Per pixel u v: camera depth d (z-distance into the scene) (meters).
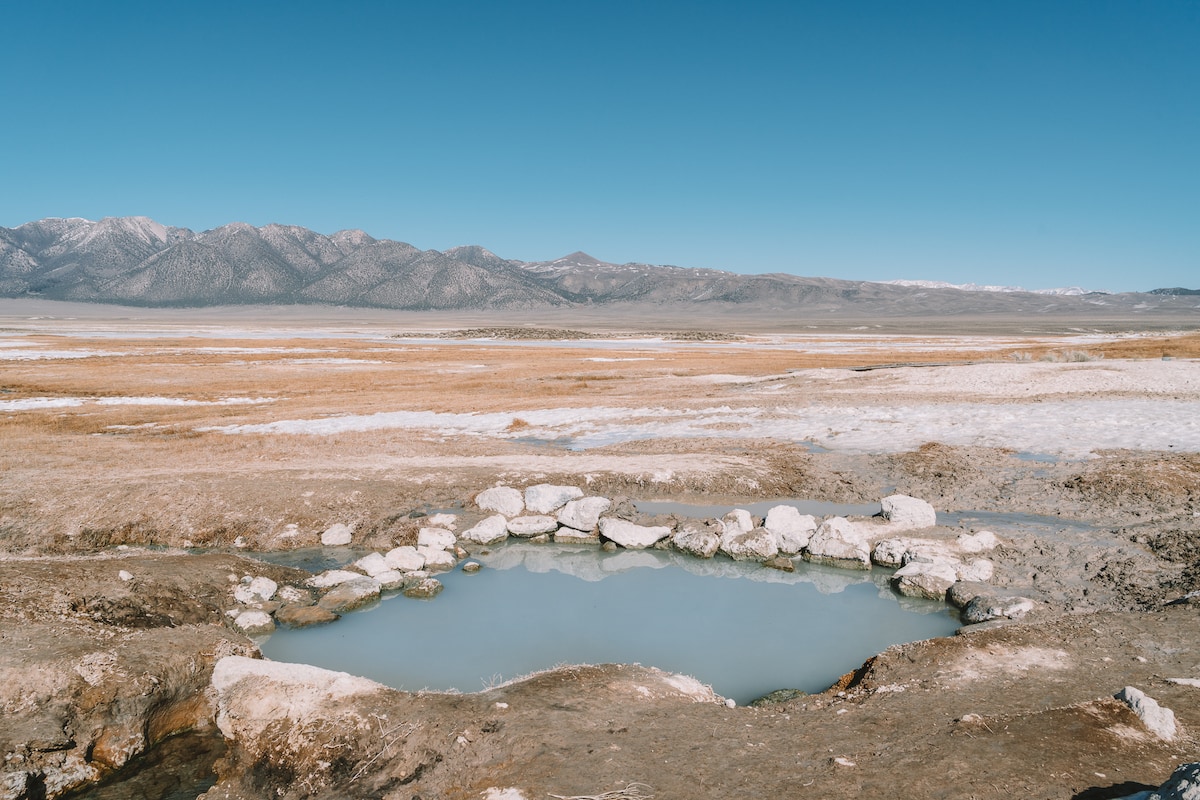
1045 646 10.73
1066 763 7.23
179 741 9.51
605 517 18.67
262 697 9.50
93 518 18.88
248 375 55.09
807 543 17.25
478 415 34.28
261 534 18.50
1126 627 11.35
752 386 43.31
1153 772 7.07
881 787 6.96
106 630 11.12
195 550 17.92
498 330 143.88
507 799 7.06
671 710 9.02
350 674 10.63
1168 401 29.95
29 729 8.71
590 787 7.15
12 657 9.69
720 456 24.33
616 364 64.88
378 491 20.72
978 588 14.03
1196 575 13.56
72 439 29.14
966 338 150.00
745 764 7.56
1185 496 18.30
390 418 34.03
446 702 9.20
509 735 8.25
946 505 19.58
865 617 13.66
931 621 13.40
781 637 12.84
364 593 14.73
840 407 32.81
